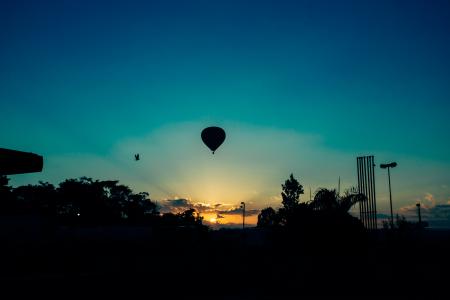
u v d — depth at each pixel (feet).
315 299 52.60
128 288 54.60
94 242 125.70
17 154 19.01
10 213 198.49
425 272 78.84
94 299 50.55
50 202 219.41
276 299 52.95
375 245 94.53
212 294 58.34
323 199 95.86
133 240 131.23
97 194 233.14
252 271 79.97
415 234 124.47
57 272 89.10
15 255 104.32
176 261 93.76
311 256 90.48
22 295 44.06
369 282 67.62
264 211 175.52
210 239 145.48
